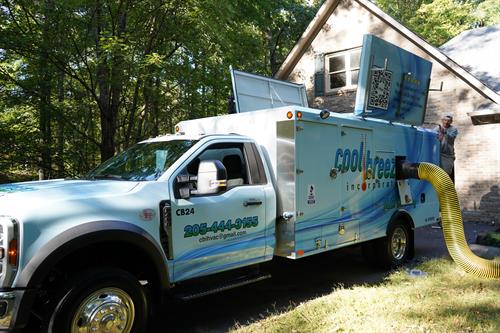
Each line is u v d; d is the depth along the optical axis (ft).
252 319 15.51
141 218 12.93
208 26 35.42
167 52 38.17
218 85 39.14
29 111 37.09
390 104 22.43
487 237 26.89
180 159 14.75
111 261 13.05
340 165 19.25
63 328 11.02
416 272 20.86
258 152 17.13
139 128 42.04
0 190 13.24
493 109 35.99
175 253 13.67
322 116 17.88
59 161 38.68
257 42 44.83
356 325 13.82
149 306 13.24
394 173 23.29
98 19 34.60
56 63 34.50
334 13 49.21
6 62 34.50
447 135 31.09
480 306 15.38
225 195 15.28
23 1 32.19
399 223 23.34
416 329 13.38
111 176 15.56
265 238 16.53
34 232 11.00
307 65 51.80
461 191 39.34
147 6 35.53
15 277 10.73
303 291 19.04
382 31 45.24
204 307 17.11
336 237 18.93
